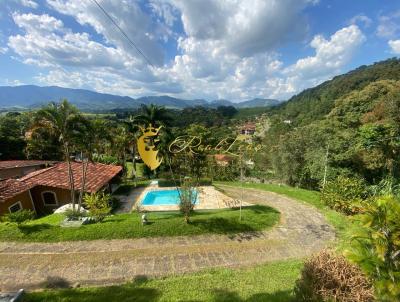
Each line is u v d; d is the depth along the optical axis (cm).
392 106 2242
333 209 1437
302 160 2327
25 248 949
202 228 1132
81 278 766
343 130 2444
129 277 772
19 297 626
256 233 1124
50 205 1894
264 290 652
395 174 1783
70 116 1490
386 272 421
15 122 4228
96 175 2148
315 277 463
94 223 1180
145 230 1093
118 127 3070
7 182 1709
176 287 694
